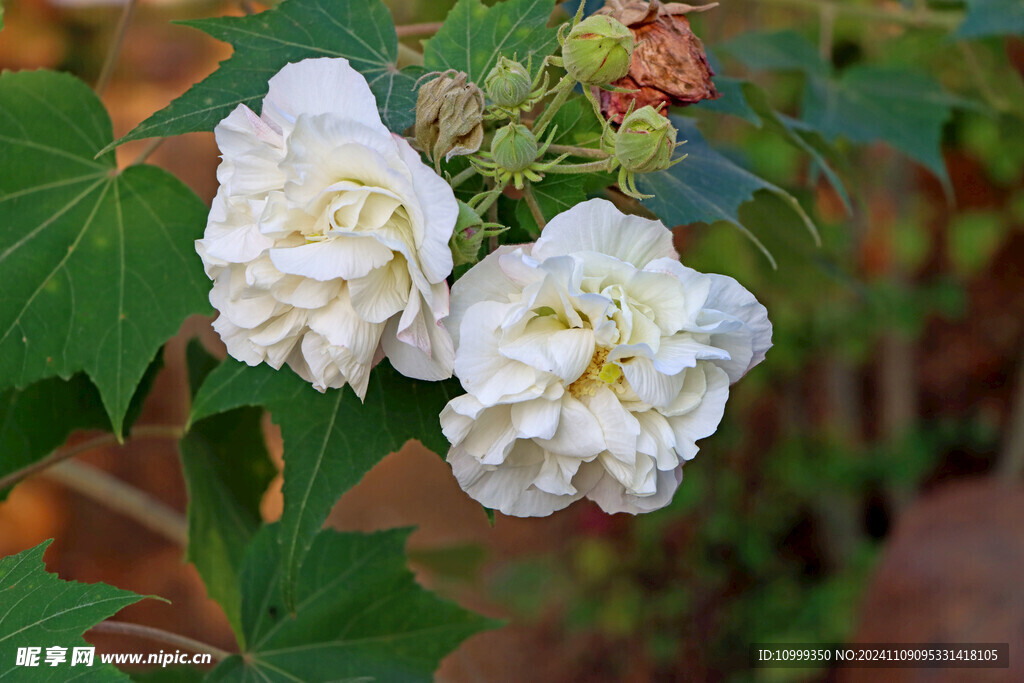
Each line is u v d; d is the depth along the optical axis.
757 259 1.17
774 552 2.05
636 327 0.71
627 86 0.74
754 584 2.03
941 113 1.04
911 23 1.07
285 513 0.75
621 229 0.71
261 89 0.76
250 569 0.89
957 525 1.50
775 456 2.04
